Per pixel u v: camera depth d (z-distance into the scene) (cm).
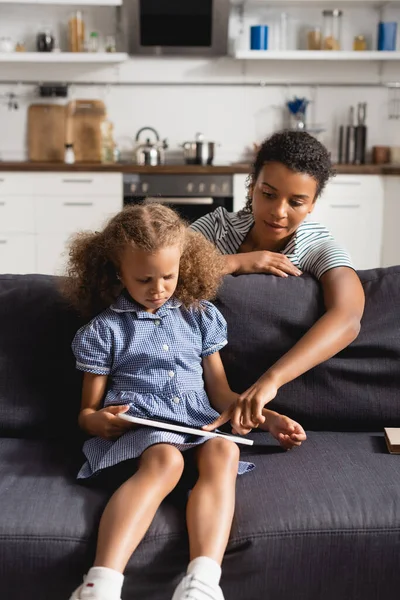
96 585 121
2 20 493
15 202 450
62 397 173
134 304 164
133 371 161
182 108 511
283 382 160
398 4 493
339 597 139
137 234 152
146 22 481
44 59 471
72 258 170
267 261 185
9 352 172
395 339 178
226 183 453
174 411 158
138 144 488
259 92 511
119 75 504
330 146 519
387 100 515
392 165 470
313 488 145
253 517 138
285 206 182
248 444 157
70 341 175
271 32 500
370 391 177
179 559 135
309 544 136
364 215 462
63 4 464
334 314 171
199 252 170
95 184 451
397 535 137
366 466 154
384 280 185
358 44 494
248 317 177
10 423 171
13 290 179
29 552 131
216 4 476
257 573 136
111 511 133
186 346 166
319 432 177
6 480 147
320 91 512
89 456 153
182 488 149
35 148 504
